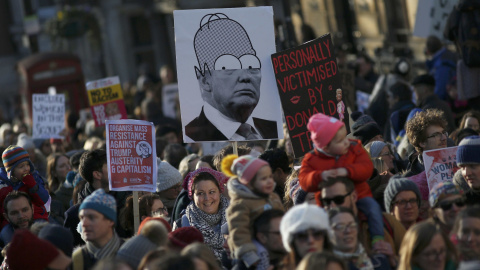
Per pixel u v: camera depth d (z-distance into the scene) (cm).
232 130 1494
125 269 920
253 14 1496
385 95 2383
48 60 4828
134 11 6644
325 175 1093
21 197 1441
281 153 1484
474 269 873
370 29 4306
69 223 1495
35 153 2206
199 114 1494
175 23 1487
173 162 1883
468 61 2008
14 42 7588
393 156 1598
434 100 1905
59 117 2588
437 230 1020
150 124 1509
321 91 1472
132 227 1453
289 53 1471
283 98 1466
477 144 1253
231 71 1493
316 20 4756
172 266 907
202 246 1005
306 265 921
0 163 1955
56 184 1975
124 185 1474
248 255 1090
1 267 1329
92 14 6200
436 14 2291
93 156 1533
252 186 1130
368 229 1117
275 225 1097
